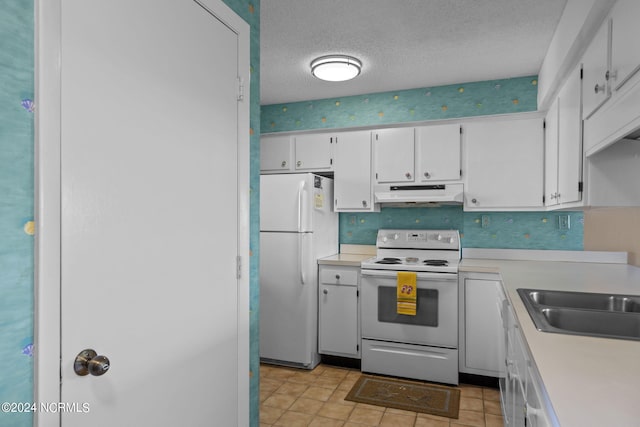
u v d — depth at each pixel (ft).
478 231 11.47
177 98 4.25
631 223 9.50
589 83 6.15
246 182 5.59
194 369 4.51
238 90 5.41
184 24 4.35
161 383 4.02
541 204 10.08
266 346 11.13
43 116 2.88
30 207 2.85
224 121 5.09
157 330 3.97
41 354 2.86
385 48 9.13
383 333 10.27
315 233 11.16
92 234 3.27
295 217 10.85
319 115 13.19
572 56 6.97
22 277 2.80
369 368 10.42
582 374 3.15
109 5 3.43
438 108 11.77
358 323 10.73
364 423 7.91
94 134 3.29
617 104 4.94
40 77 2.86
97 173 3.32
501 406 8.43
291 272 10.88
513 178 10.32
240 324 5.43
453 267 9.69
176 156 4.23
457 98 11.56
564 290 6.49
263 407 8.61
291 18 7.79
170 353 4.15
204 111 4.69
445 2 7.22
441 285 9.73
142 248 3.78
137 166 3.72
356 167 11.77
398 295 9.86
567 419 2.43
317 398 9.04
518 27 8.06
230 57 5.23
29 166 2.85
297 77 11.07
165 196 4.08
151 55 3.89
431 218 11.92
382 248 11.85
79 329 3.15
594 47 5.90
